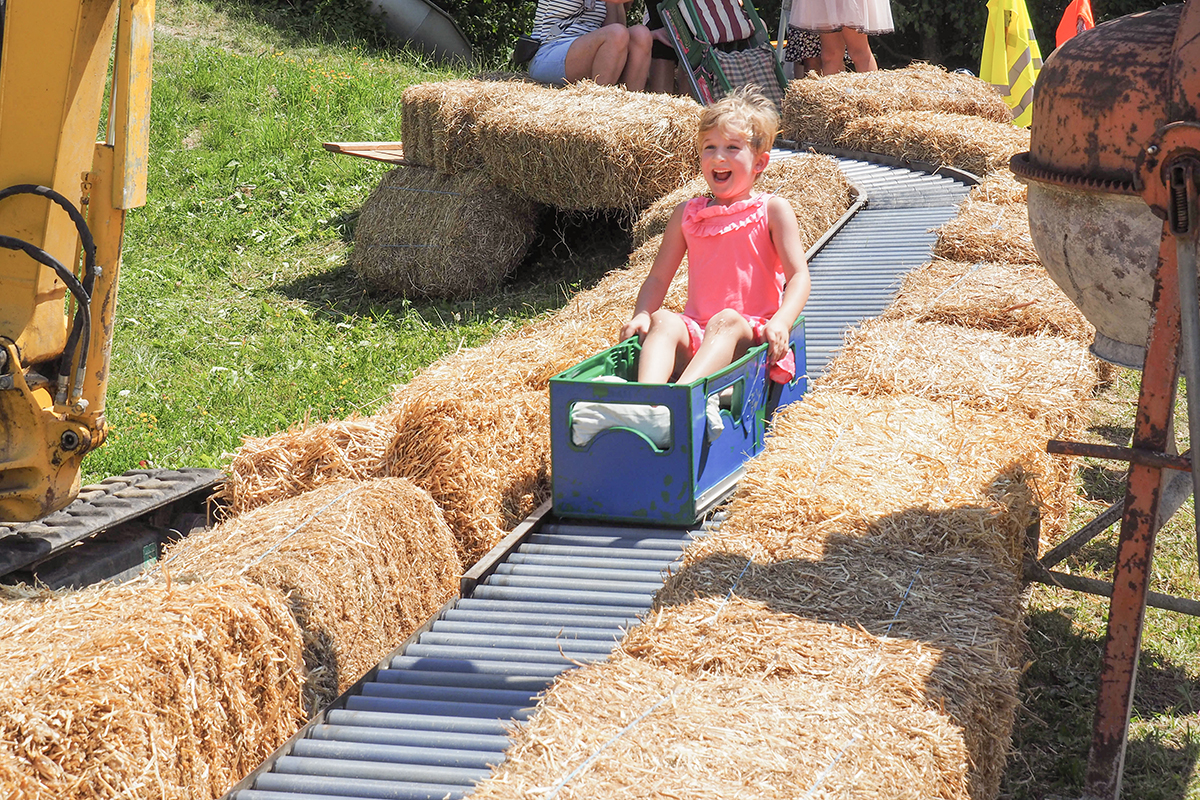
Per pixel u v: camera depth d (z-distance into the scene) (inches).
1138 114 108.8
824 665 108.4
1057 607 170.1
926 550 133.5
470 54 788.0
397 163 406.3
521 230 387.5
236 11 724.0
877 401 174.6
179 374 306.2
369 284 393.7
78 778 101.0
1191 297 104.8
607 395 164.2
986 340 204.8
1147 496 112.0
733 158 182.2
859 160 433.4
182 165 501.7
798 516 138.9
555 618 144.9
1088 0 485.1
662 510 165.3
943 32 826.8
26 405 168.2
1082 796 120.7
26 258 165.9
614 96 378.3
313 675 135.5
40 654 109.4
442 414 181.0
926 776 94.5
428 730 122.5
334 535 147.2
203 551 145.1
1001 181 331.6
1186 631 163.0
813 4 474.0
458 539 179.5
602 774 89.2
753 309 184.5
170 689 112.0
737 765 90.5
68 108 162.7
